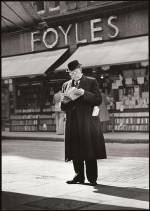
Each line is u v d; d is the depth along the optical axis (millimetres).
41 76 20625
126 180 6695
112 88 18125
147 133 16500
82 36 19609
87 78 6270
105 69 17250
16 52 22422
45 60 19953
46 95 20469
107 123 17953
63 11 20219
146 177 6984
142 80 17297
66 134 6242
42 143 15180
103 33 18906
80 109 6156
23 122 21078
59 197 5266
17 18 10297
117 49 17328
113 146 13141
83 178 6340
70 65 6277
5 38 22781
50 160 9789
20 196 5348
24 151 12203
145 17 17531
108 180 6727
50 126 19984
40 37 21328
